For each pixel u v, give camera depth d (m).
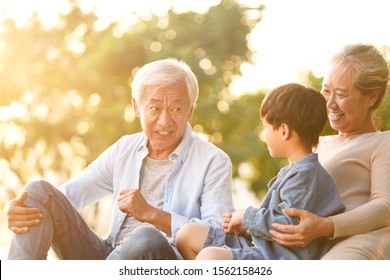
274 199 3.39
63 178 11.77
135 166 4.16
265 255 3.33
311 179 3.37
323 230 3.28
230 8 11.85
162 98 3.90
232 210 3.95
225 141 12.05
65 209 3.75
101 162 4.31
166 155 4.11
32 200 3.62
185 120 3.99
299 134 3.54
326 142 4.06
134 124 11.55
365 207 3.43
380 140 3.74
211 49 11.76
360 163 3.70
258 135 12.19
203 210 3.93
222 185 4.00
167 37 11.66
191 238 3.54
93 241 3.91
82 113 11.74
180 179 4.04
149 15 11.90
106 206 11.44
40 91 11.60
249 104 12.23
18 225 3.56
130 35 11.41
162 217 3.67
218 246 3.53
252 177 12.26
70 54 11.64
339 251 3.36
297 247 3.36
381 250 3.41
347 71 3.82
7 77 11.46
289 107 3.53
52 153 11.74
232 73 12.02
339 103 3.85
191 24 11.78
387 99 4.05
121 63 11.45
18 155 11.67
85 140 11.70
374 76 3.80
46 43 11.54
